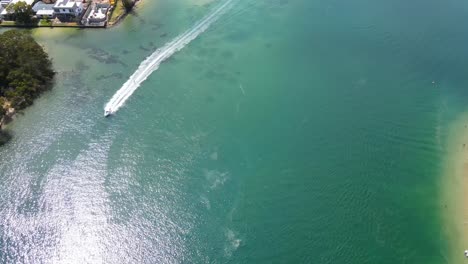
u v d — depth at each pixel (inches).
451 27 6879.9
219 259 4062.5
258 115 5428.2
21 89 5546.3
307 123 5324.8
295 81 5935.0
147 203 4510.3
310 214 4397.1
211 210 4441.4
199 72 6092.5
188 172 4788.4
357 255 4074.8
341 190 4611.2
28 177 4749.0
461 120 5423.2
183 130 5251.0
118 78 5984.3
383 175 4771.2
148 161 4901.6
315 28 6934.1
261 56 6382.9
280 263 4025.6
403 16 7160.4
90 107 5556.1
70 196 4571.9
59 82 5935.0
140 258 4087.1
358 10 7322.8
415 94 5753.0
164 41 6678.2
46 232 4269.2
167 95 5718.5
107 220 4370.1
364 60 6289.4
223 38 6747.1
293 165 4847.4
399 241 4192.9
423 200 4552.2
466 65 6176.2
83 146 5078.7
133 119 5393.7
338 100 5644.7
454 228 4315.9
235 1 7559.1
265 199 4530.0
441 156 4995.1
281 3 7514.8
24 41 5959.6
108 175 4766.2
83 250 4141.2
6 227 4311.0
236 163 4869.6
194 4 7480.3
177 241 4202.8
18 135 5221.5
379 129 5275.6
